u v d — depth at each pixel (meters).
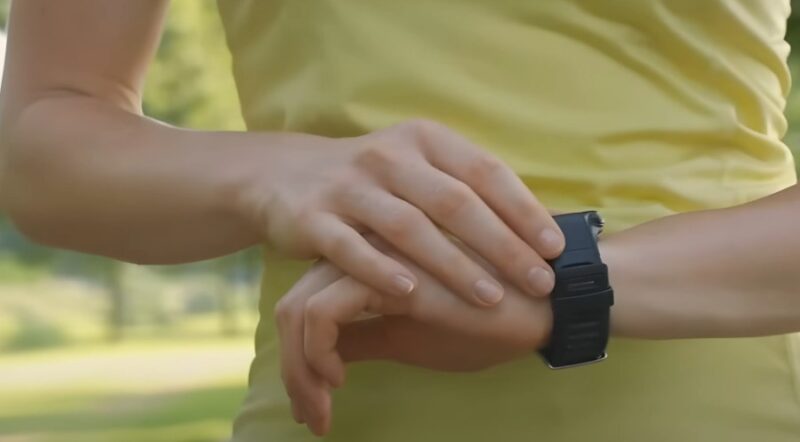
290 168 0.92
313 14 0.98
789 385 0.95
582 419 0.94
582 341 0.88
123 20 1.05
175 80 9.98
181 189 0.95
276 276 1.02
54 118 1.02
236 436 1.03
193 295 20.11
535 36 0.96
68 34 1.04
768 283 0.90
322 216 0.89
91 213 0.98
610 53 0.97
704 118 0.97
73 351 15.88
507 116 0.96
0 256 19.77
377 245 0.89
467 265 0.87
